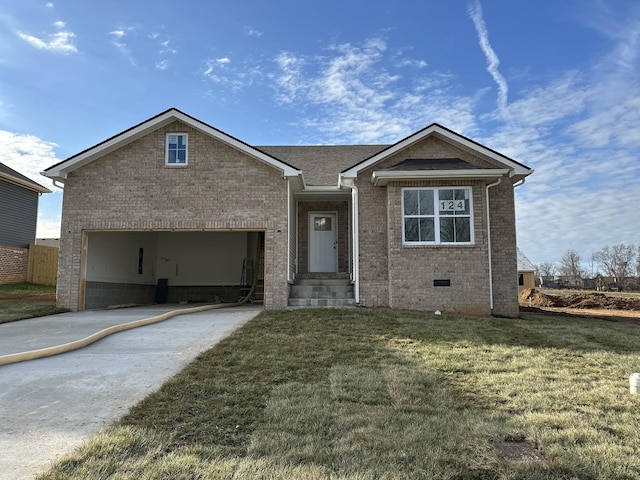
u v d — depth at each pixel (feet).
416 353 24.08
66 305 43.83
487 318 37.91
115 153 44.57
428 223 41.81
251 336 27.96
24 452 12.80
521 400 17.02
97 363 22.59
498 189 44.83
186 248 64.23
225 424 14.85
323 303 43.75
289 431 14.12
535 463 11.92
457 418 15.23
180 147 44.70
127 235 54.85
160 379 19.85
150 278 61.62
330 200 55.47
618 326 35.24
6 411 16.15
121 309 47.70
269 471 11.47
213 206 43.83
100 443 13.03
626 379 20.02
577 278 147.02
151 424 14.78
